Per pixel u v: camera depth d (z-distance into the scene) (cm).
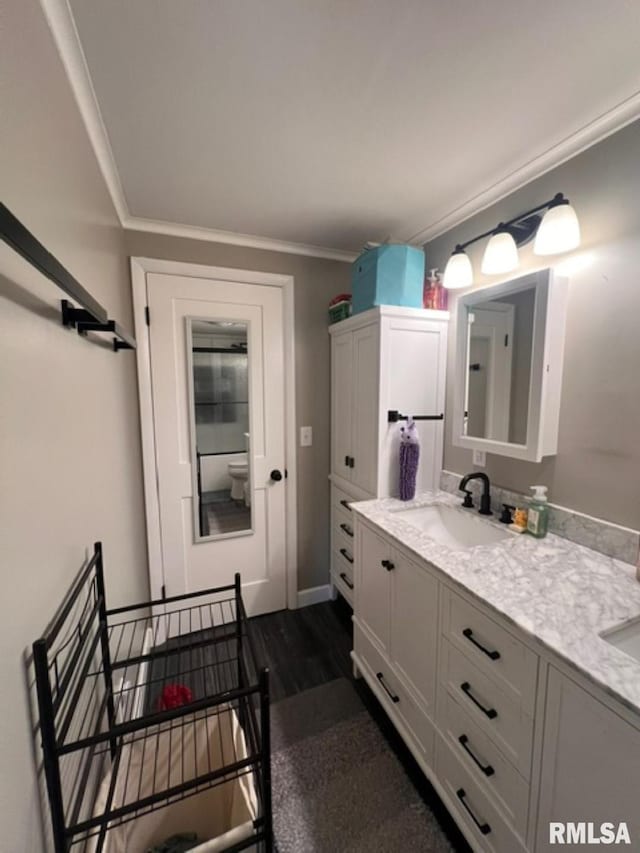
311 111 111
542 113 112
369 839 112
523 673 87
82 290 70
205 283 198
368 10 81
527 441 136
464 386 169
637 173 108
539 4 80
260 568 227
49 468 76
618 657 75
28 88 69
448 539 166
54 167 82
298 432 226
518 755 89
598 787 72
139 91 102
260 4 79
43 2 75
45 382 74
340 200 162
